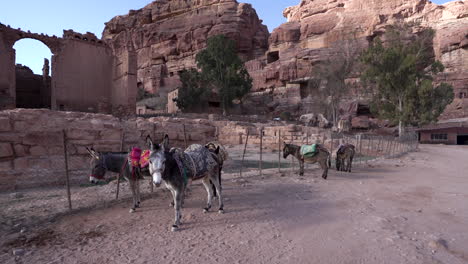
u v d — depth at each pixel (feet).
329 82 202.28
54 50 114.32
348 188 31.42
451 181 36.35
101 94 127.65
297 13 317.83
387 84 136.56
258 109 265.34
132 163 21.57
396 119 134.82
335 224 19.34
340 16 266.57
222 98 217.77
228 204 24.31
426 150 103.09
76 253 14.69
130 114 116.88
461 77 210.18
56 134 34.88
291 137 91.50
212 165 21.07
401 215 21.29
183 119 58.23
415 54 144.56
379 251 14.94
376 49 139.33
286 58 278.05
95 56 126.11
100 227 18.60
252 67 301.63
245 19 328.49
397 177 39.50
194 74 217.77
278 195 27.73
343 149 44.29
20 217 20.51
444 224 19.29
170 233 17.54
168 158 17.95
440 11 231.30
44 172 33.06
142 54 366.22
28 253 14.60
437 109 130.52
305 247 15.55
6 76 110.01
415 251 14.87
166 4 373.61
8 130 31.53
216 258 14.16
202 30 327.26
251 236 17.16
